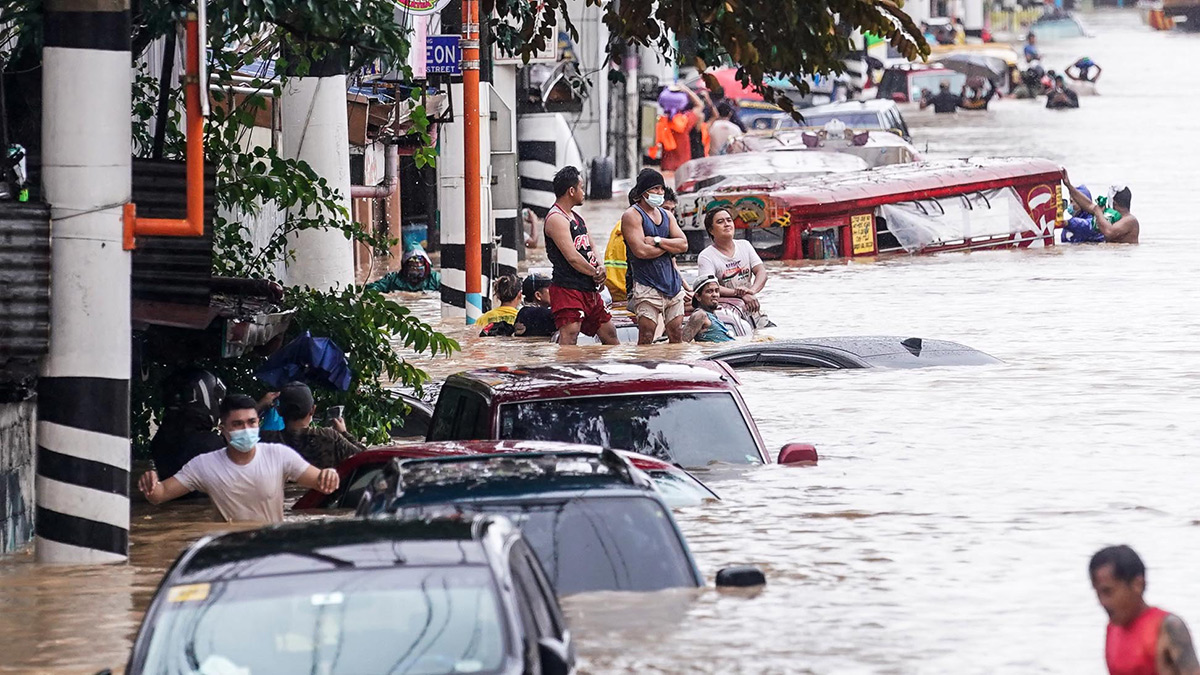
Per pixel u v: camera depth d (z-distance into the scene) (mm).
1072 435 32750
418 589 14750
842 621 19016
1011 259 74125
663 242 46375
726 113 145500
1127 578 16047
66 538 24453
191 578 15211
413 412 39375
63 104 23922
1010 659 17844
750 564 21969
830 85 166750
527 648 14258
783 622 18828
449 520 16250
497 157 66938
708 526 24188
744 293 50625
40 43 27812
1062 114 180625
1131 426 33719
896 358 42375
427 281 68812
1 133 27641
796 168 92500
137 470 33156
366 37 32031
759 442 27656
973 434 32875
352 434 35594
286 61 37125
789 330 51219
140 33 31438
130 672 14328
